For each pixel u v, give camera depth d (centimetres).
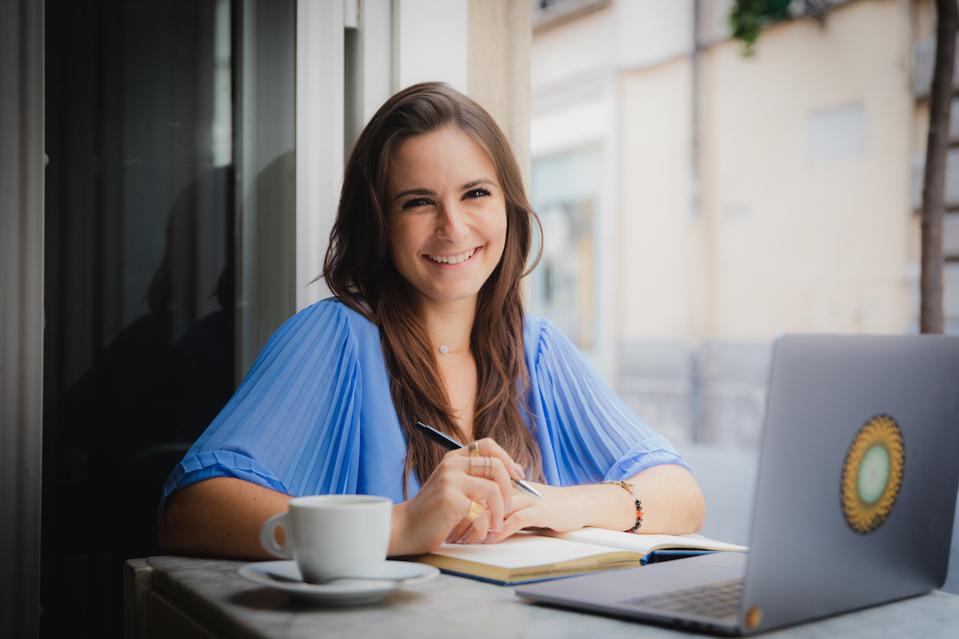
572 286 886
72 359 151
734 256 762
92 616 152
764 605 64
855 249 684
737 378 761
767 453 64
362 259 136
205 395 161
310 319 129
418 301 136
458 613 71
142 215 156
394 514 92
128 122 154
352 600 73
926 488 78
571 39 870
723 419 766
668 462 126
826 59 692
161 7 157
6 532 134
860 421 70
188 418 160
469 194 130
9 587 134
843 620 71
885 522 74
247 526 94
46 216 148
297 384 118
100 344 153
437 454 125
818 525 68
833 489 69
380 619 69
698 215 781
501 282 140
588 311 871
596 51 845
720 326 773
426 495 92
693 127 778
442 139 129
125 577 94
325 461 119
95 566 152
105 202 153
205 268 161
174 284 158
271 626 67
